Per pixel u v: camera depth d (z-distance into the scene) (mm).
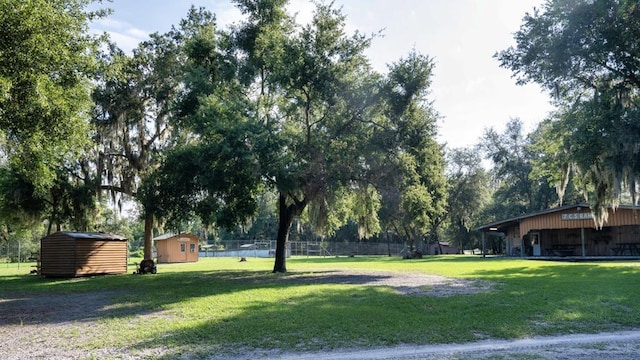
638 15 17109
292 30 22500
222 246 67125
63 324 8719
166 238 42438
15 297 13586
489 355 6121
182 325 8148
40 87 9672
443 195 34969
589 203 27797
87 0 11469
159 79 24500
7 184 22141
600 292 11477
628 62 17828
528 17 19984
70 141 11609
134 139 25094
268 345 6750
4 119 10164
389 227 45469
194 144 18969
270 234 77562
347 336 7215
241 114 17359
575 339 7035
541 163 32250
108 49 22062
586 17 17719
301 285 14508
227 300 11250
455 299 10789
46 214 24359
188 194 18328
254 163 15906
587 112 18906
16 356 6395
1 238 40344
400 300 10727
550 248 37250
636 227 34406
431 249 56531
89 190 23594
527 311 9109
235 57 22156
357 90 19078
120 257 23859
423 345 6699
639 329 7727
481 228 38531
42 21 9945
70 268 21641
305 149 18219
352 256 52156
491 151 50344
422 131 20016
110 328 8117
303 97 20141
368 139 18969
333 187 19047
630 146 16906
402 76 18969
